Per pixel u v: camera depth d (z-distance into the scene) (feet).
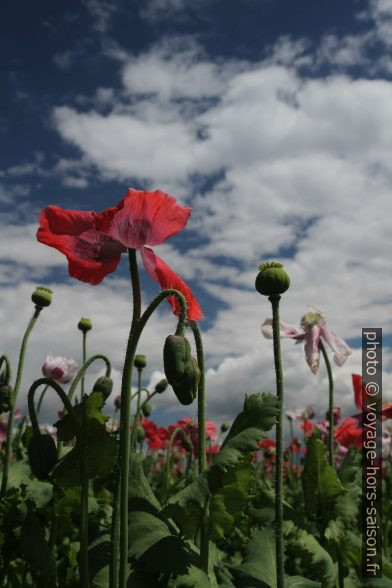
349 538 1.54
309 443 1.56
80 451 1.04
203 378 1.22
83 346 2.25
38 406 2.17
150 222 1.04
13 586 1.51
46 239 1.10
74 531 1.57
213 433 3.48
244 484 1.12
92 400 1.03
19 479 1.59
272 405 1.13
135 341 0.97
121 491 0.94
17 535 1.30
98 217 1.01
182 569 1.06
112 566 0.93
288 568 1.83
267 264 1.22
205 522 1.14
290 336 1.82
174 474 3.84
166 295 0.97
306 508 1.60
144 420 3.38
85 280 1.13
